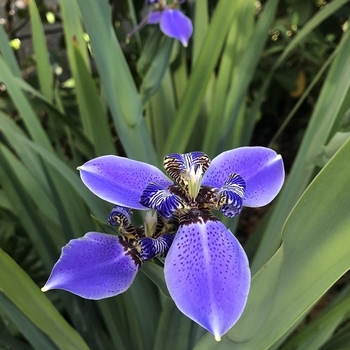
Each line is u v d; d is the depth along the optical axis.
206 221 0.16
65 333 0.19
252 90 0.59
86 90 0.26
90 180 0.17
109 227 0.19
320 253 0.15
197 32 0.37
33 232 0.29
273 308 0.16
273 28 0.53
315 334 0.24
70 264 0.16
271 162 0.18
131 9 0.37
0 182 0.28
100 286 0.16
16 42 0.58
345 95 0.28
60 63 0.58
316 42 0.53
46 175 0.29
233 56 0.33
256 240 0.35
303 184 0.28
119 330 0.29
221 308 0.14
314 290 0.15
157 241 0.17
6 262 0.17
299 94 0.59
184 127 0.28
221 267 0.14
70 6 0.33
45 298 0.18
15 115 0.50
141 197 0.16
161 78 0.28
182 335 0.20
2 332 0.28
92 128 0.28
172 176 0.17
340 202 0.14
